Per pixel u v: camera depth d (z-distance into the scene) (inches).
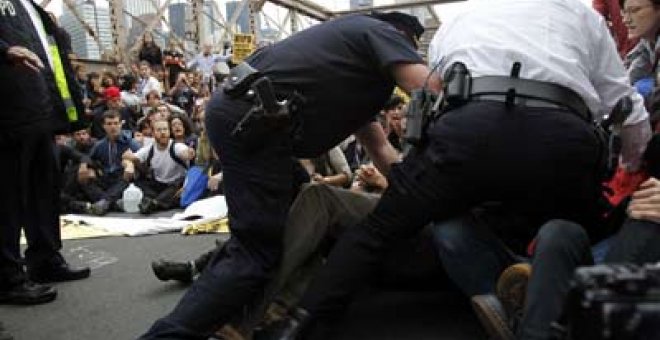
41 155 97.0
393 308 82.1
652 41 85.7
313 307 64.1
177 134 216.1
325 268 65.2
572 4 58.9
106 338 75.9
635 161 64.9
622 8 85.6
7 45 86.0
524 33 57.3
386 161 80.1
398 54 61.1
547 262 50.4
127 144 215.9
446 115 58.2
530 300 50.0
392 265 81.4
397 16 67.8
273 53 63.7
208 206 161.2
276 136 61.1
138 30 410.6
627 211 60.1
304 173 73.5
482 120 55.1
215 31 492.1
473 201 59.8
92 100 276.4
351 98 63.5
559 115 54.9
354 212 72.2
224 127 62.2
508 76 56.0
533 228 67.2
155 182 203.0
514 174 55.5
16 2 90.0
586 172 57.2
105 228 149.0
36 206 98.6
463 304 82.7
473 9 62.2
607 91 61.2
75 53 332.2
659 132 63.9
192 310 60.6
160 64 382.6
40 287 91.5
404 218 62.0
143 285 98.7
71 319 83.3
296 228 67.0
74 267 107.4
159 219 162.7
